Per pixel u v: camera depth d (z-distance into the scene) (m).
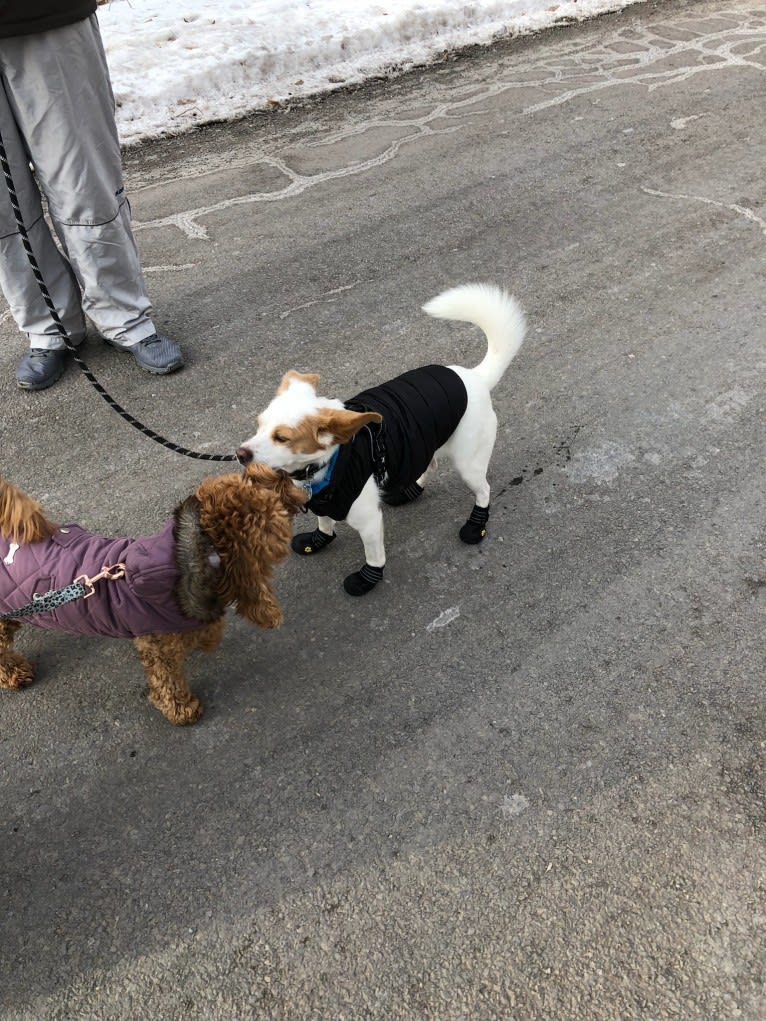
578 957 2.12
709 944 2.14
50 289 3.97
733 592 3.12
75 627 2.38
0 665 2.74
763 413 3.95
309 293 4.83
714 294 4.76
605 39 8.51
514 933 2.17
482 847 2.37
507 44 8.40
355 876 2.31
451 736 2.67
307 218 5.55
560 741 2.64
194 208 5.65
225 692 2.82
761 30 8.64
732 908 2.21
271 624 2.35
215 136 6.62
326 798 2.51
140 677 2.88
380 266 5.07
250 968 2.12
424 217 5.55
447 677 2.85
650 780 2.52
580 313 4.64
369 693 2.81
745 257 5.07
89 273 3.92
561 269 5.01
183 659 2.63
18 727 2.72
